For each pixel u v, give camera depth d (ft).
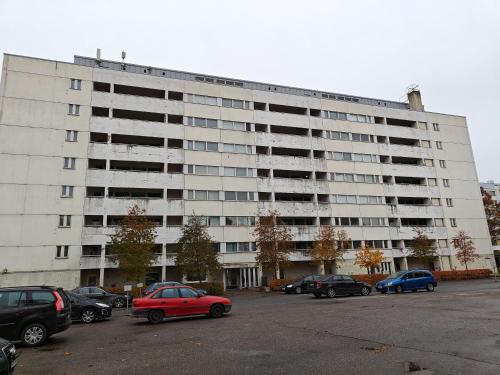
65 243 114.93
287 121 159.22
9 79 120.06
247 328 40.37
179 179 134.92
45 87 123.85
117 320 56.90
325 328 37.63
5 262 107.96
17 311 36.09
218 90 150.82
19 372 25.64
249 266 136.67
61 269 112.88
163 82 142.41
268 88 171.63
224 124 148.56
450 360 23.57
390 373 21.50
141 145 132.05
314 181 156.46
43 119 121.19
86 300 56.90
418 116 187.52
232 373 22.88
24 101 120.06
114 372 24.36
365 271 155.74
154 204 128.88
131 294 94.22
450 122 193.98
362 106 176.55
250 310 61.82
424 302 59.16
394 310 49.67
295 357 26.02
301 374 21.98
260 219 128.88
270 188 148.25
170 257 126.21
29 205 113.70
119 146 128.77
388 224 165.48
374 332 34.06
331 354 26.43
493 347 26.30
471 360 23.34
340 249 141.08
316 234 147.95
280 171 158.51
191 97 145.79
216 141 144.66
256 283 137.49
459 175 187.52
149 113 138.82
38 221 113.60
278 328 39.19
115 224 123.95
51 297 37.76
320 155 164.35
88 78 130.62
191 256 108.78
